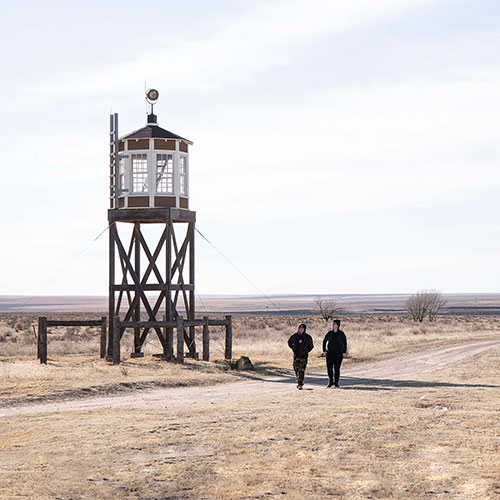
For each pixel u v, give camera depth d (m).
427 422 14.51
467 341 52.31
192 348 34.16
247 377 27.61
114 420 15.83
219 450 12.45
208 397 21.12
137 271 34.97
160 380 25.12
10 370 26.20
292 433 13.62
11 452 12.87
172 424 14.89
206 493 10.14
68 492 10.34
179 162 34.28
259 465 11.41
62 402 20.44
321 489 10.17
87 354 40.03
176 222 34.56
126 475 11.09
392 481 10.50
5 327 73.00
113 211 33.66
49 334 62.69
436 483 10.36
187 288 34.09
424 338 56.91
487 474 10.70
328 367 22.98
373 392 20.23
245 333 65.81
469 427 14.03
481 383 23.20
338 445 12.59
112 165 34.09
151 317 32.78
